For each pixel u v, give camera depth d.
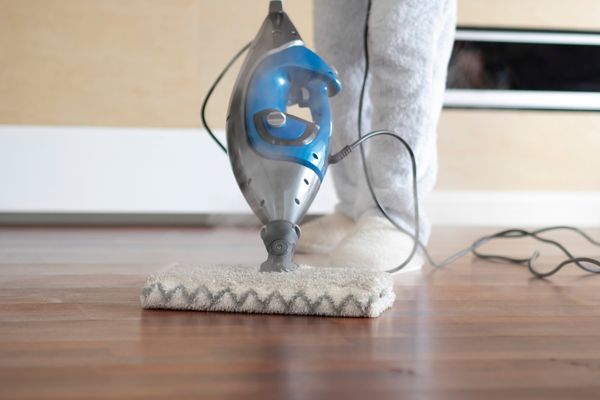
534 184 2.90
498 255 1.88
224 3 2.62
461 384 0.80
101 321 1.05
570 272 1.61
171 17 2.61
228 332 1.00
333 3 1.71
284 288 1.12
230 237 2.19
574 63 2.88
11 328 1.01
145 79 2.61
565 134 2.90
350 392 0.76
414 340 0.98
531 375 0.83
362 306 1.10
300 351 0.92
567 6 2.87
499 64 2.86
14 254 1.77
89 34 2.58
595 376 0.83
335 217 1.84
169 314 1.11
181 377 0.80
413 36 1.54
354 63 1.75
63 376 0.80
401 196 1.60
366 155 1.78
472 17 2.84
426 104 1.58
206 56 2.62
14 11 2.55
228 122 1.22
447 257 1.83
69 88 2.58
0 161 2.52
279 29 1.24
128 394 0.74
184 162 2.59
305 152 1.19
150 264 1.63
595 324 1.10
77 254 1.78
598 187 2.90
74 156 2.55
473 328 1.06
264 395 0.75
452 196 2.84
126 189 2.57
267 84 1.21
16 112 2.56
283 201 1.19
